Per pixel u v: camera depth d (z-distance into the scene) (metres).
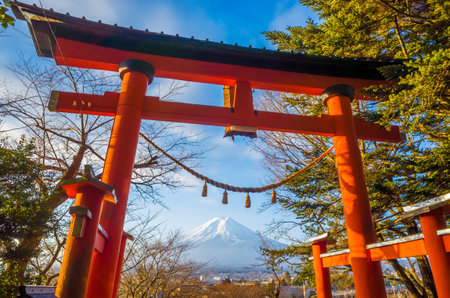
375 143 10.99
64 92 5.52
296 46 10.84
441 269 3.05
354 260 5.09
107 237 4.27
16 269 3.95
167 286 12.96
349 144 6.04
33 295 2.02
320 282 5.76
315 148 12.11
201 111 5.85
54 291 2.40
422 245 3.81
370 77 7.07
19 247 3.90
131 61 5.80
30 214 4.01
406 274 11.36
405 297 12.29
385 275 11.52
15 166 4.07
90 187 3.23
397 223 9.59
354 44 8.38
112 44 6.00
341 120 6.29
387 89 6.29
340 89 6.57
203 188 5.77
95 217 3.16
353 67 6.86
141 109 5.56
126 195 4.80
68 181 3.17
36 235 4.09
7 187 4.06
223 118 5.91
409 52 6.64
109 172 4.83
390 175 8.31
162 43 6.07
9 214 3.87
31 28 5.59
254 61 6.59
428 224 3.25
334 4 9.04
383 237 10.22
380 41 8.69
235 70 6.51
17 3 5.18
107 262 4.23
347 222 5.50
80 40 5.85
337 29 8.01
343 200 5.73
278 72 6.74
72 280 2.81
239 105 6.14
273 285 15.29
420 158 7.35
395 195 8.16
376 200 8.38
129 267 11.62
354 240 5.23
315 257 6.02
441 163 6.33
